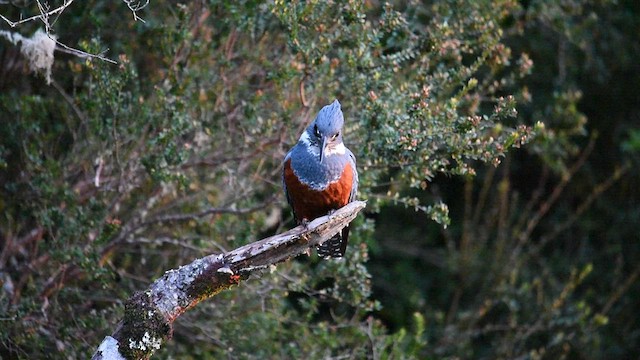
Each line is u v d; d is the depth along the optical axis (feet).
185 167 39.93
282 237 28.48
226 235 41.68
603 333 56.29
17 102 38.42
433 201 58.70
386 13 36.04
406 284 58.65
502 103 34.27
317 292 39.42
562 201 60.39
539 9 44.93
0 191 39.83
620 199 59.21
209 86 39.45
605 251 57.72
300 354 40.32
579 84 58.13
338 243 34.40
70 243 38.06
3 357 38.52
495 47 39.14
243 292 40.37
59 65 40.98
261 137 39.06
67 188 37.88
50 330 37.81
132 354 27.37
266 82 40.16
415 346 42.88
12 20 39.81
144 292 27.78
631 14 55.83
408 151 34.42
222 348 41.01
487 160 34.14
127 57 38.34
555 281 55.62
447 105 34.83
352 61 35.76
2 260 39.32
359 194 37.24
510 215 55.88
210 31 39.37
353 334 41.65
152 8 40.37
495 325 55.36
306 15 34.88
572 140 59.88
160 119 37.14
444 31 36.70
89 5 39.04
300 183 32.53
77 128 41.75
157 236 42.57
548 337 53.78
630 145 53.78
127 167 39.27
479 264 56.03
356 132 37.68
